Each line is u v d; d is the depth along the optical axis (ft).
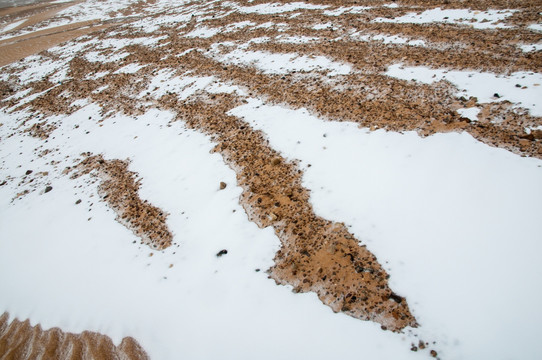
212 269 18.93
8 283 22.16
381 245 17.60
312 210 20.57
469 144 21.44
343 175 22.18
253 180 24.09
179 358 15.58
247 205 22.22
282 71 38.47
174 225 22.56
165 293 18.47
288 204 21.40
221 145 28.68
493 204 17.61
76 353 17.08
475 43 33.27
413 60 33.22
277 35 50.62
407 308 14.90
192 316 16.99
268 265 18.31
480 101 24.90
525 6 38.96
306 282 17.02
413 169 20.97
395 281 15.96
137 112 39.68
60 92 53.72
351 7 55.57
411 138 23.36
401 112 26.17
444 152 21.40
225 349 15.33
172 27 74.18
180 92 40.63
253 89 36.11
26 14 156.25
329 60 37.93
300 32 49.39
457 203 18.26
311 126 27.58
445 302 14.66
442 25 39.70
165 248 21.17
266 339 15.21
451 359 13.03
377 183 20.85
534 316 13.32
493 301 14.15
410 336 13.99
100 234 23.66
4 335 19.12
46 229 25.77
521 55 29.04
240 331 15.79
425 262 16.26
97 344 17.19
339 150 24.27
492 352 12.83
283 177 23.56
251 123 30.35
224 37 56.29
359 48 39.14
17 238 25.79
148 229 22.89
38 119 46.93
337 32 45.88
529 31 32.81
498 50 30.94
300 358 14.25
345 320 15.12
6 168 36.96
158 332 16.83
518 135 21.09
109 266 21.07
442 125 23.70
